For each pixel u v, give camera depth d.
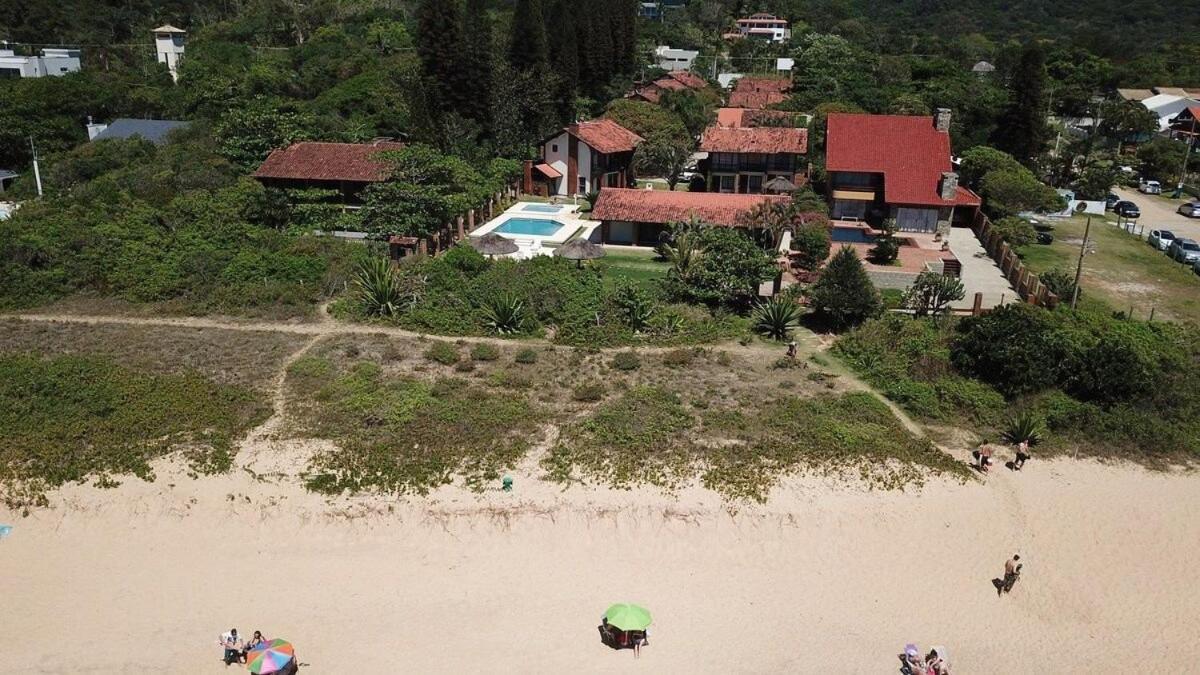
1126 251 63.12
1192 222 73.75
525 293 46.94
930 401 37.62
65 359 39.72
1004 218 63.56
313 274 50.25
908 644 24.58
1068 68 133.00
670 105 91.62
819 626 25.66
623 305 46.12
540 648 24.48
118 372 38.81
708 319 46.59
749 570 28.02
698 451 33.41
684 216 58.41
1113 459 34.59
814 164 76.06
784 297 47.09
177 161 67.38
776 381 39.91
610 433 34.34
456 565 27.97
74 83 88.69
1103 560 28.88
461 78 75.06
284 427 34.75
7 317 45.50
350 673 23.50
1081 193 79.06
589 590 26.95
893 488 31.75
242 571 27.66
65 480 31.41
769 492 31.17
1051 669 24.34
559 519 29.75
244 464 32.34
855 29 175.25
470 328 45.00
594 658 24.16
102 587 26.91
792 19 188.88
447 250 56.16
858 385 39.88
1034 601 26.95
